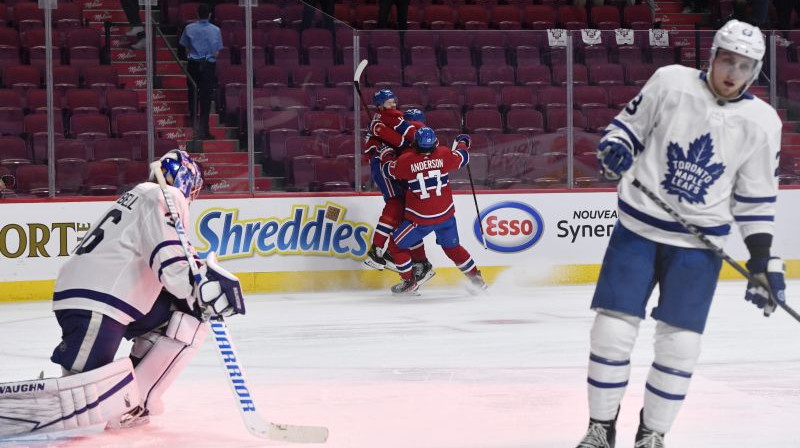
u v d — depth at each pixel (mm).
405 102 16703
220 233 15828
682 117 5426
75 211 15328
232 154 15945
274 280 16078
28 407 6305
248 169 15977
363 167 16453
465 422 7074
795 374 8805
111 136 15664
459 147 15203
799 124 17312
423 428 6895
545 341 10859
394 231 15242
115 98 15688
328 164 16297
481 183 16797
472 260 15188
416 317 12914
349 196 16312
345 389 8375
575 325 12086
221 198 15828
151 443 6531
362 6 22453
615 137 5520
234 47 15906
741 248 17312
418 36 16766
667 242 5457
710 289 5480
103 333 6477
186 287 6344
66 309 6492
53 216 15242
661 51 17203
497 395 8055
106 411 6422
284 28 16125
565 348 10398
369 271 16422
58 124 15461
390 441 6520
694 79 5457
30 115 15367
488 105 16875
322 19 16328
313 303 14539
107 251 6512
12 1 15500
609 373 5523
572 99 16969
